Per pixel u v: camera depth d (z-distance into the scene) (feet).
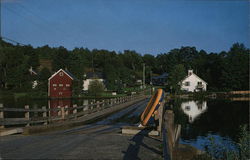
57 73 212.84
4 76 238.07
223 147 35.73
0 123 34.19
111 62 408.87
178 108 148.36
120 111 87.76
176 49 503.20
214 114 125.08
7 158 19.84
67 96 214.28
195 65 381.81
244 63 279.28
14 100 175.01
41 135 34.32
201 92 249.14
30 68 279.28
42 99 189.67
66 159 19.76
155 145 25.77
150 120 33.50
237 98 236.63
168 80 253.65
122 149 23.70
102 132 39.81
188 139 70.69
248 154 32.94
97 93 214.69
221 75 301.22
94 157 20.57
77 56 329.11
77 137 30.91
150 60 566.36
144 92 232.32
